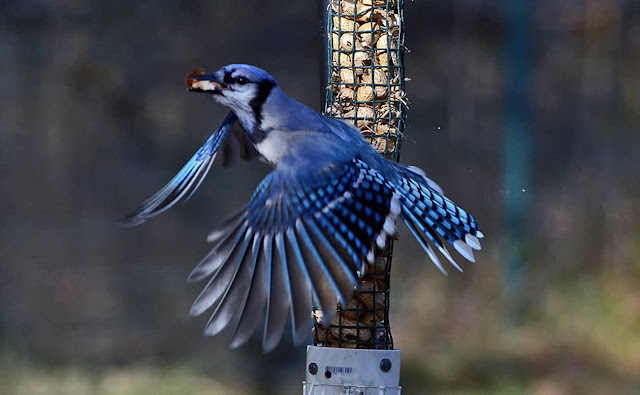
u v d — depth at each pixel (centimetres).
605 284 1449
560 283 1453
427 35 1700
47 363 1259
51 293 1451
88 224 1603
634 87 1645
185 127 1744
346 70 670
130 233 1591
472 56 1680
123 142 1708
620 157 1602
